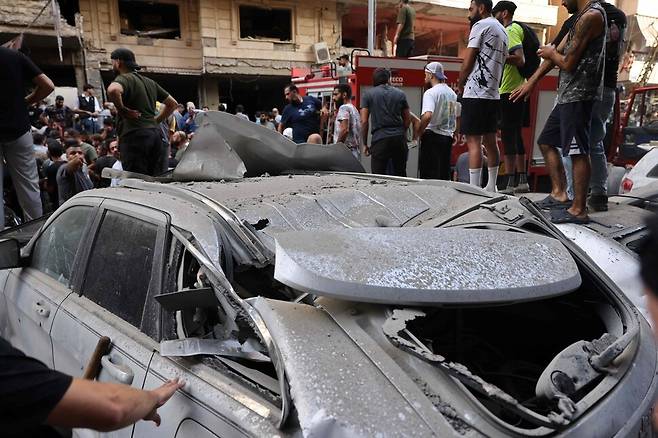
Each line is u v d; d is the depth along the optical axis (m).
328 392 1.33
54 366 2.55
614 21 3.67
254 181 3.06
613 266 2.99
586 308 2.13
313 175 3.52
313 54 19.03
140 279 2.14
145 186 2.66
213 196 2.48
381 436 1.24
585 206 3.56
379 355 1.45
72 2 16.53
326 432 1.25
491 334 2.37
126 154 5.35
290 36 18.88
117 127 5.39
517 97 3.94
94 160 8.16
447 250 1.77
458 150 8.25
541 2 22.42
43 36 14.85
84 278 2.53
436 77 6.11
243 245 1.99
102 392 1.31
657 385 1.63
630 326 1.82
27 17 14.45
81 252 2.61
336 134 6.79
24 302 2.91
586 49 3.32
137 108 5.25
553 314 2.22
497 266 1.71
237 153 3.55
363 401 1.31
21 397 1.16
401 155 5.86
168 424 1.72
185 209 2.15
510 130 5.20
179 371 1.77
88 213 2.70
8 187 6.15
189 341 1.70
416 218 2.45
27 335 2.87
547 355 2.23
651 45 22.64
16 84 4.63
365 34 21.88
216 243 1.88
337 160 3.83
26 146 4.84
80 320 2.34
